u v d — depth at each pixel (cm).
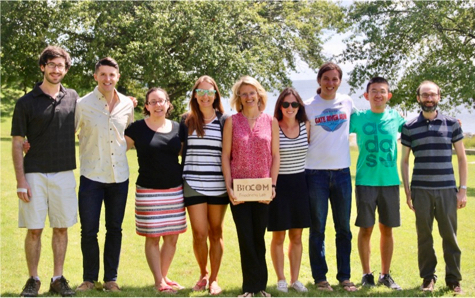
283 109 497
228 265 612
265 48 2248
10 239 680
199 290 504
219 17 2088
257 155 478
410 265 610
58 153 475
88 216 488
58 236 485
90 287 489
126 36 2094
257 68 2141
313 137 518
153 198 494
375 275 583
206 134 489
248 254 482
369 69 1831
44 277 549
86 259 491
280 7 2533
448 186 501
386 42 1725
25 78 2433
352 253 666
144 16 1989
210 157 488
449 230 502
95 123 487
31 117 463
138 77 2223
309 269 605
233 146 482
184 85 2261
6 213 808
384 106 530
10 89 3058
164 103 500
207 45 1989
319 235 521
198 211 491
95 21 2033
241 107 499
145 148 493
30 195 467
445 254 509
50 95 474
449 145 506
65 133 478
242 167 478
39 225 470
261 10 2420
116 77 497
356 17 1792
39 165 470
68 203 479
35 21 2267
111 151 492
